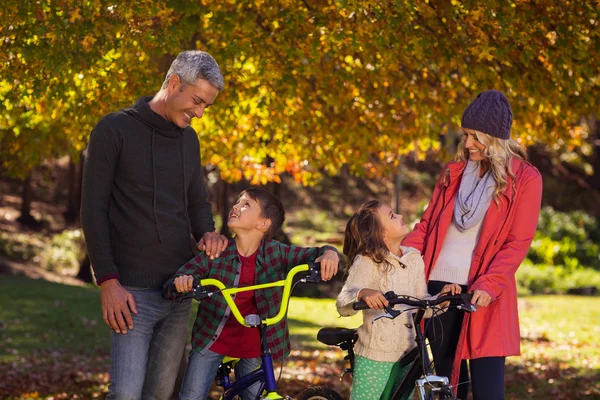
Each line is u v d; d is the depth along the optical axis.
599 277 30.97
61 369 13.98
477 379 5.60
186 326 5.44
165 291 4.89
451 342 5.77
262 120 10.45
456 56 8.50
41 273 28.84
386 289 5.38
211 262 5.17
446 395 4.92
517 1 8.20
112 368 5.11
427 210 5.91
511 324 5.56
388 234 5.43
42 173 46.97
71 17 7.25
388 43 7.95
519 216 5.54
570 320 21.52
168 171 5.19
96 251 5.00
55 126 11.11
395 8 7.61
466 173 5.74
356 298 5.05
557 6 8.29
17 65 7.75
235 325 5.22
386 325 5.35
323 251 5.15
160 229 5.14
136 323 5.12
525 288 29.11
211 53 8.27
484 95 5.61
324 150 10.61
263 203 5.16
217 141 10.81
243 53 8.56
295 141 10.56
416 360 5.24
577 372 13.54
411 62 9.15
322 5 8.41
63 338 17.28
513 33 8.05
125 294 4.99
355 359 5.55
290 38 8.42
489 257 5.55
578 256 33.94
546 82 8.88
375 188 50.94
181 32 7.75
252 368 5.41
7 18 7.31
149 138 5.12
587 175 41.22
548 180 42.44
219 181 36.00
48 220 40.06
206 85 4.96
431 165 52.78
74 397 11.51
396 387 5.56
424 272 5.61
